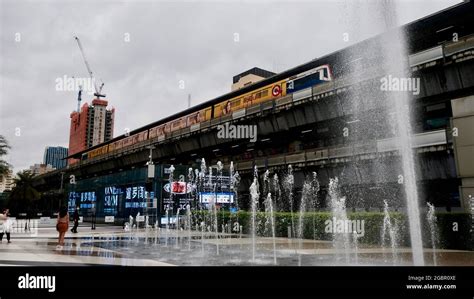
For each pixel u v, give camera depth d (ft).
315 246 53.47
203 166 119.44
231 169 122.11
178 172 115.24
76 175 253.85
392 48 46.85
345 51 89.61
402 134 44.50
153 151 164.86
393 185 79.46
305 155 97.96
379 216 57.41
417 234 39.40
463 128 63.77
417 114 77.87
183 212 112.98
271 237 73.15
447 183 74.38
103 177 148.05
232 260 38.40
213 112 138.51
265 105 108.68
